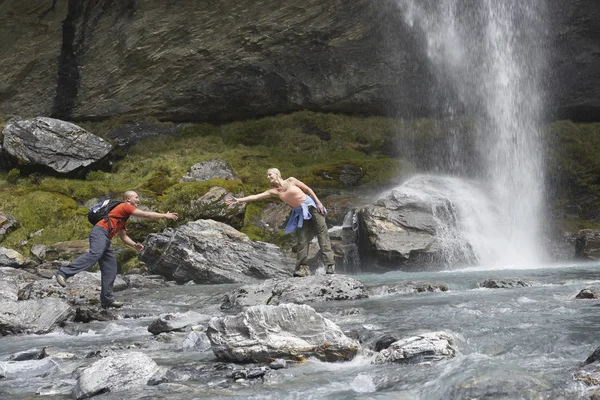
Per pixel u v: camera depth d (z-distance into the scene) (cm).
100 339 611
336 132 2141
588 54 2122
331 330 469
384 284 853
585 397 319
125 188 1681
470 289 822
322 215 947
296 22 2136
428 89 2217
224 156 1920
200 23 2130
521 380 344
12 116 2139
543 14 2117
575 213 1808
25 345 596
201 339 539
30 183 1725
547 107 2155
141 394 378
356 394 362
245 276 1132
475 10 2161
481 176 2075
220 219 1478
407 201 1339
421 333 497
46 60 2134
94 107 2198
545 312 577
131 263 1338
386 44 2177
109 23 2130
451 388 346
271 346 455
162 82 2194
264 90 2208
